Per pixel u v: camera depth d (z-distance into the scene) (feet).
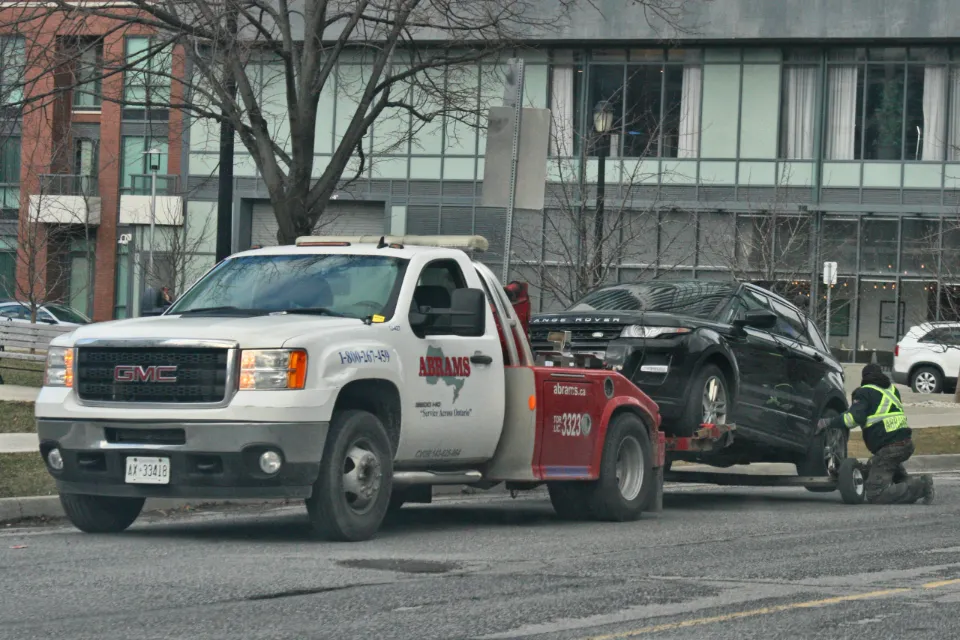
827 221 281.13
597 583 54.44
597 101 282.97
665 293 95.30
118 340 64.90
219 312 70.28
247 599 49.03
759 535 74.02
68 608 46.85
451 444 71.92
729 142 281.54
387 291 70.28
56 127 287.48
